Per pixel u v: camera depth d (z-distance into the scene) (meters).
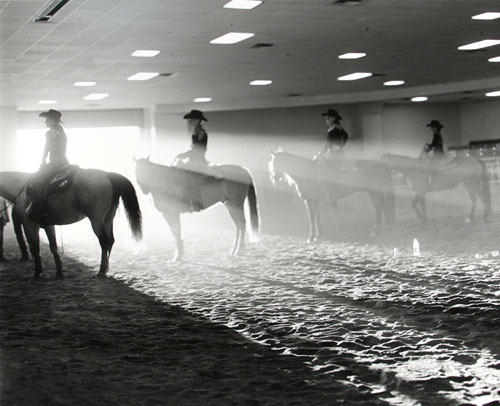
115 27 12.67
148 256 12.39
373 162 13.98
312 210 13.52
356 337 6.02
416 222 16.16
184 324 6.81
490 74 23.44
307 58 17.67
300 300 7.78
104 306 7.95
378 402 4.30
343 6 12.10
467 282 8.38
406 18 13.44
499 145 29.12
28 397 4.64
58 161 9.81
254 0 11.33
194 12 11.88
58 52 14.88
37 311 7.81
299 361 5.33
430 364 5.14
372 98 26.97
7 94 21.09
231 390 4.65
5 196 10.48
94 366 5.39
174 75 19.33
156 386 4.79
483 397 4.36
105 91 21.88
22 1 10.52
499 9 13.09
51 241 10.28
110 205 9.95
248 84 22.36
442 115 32.41
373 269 9.70
